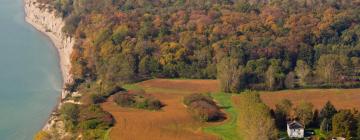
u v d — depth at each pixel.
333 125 194.50
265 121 191.12
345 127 190.88
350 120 192.00
